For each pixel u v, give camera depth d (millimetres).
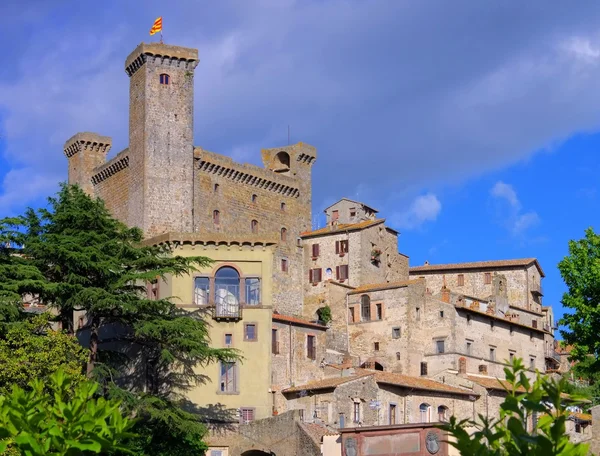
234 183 111875
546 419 17406
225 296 74750
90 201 67688
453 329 90875
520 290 114062
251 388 73000
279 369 79562
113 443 22062
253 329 74375
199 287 74500
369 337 96875
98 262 62781
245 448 68250
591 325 71500
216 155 109625
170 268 65250
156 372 71438
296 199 119625
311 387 74938
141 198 103812
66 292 61344
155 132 105062
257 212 113938
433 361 91312
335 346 99312
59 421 22656
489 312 100625
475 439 17422
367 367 90750
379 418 71875
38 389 24453
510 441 17156
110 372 62062
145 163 104000
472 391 81750
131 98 108125
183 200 104938
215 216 108938
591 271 72125
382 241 114125
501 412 17609
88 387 23453
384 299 96750
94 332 63094
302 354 82125
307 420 70562
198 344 63312
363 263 109625
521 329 99688
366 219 120875
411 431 57031
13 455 34312
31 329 56438
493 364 94000
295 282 112250
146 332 61812
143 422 61094
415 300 94500
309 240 113938
